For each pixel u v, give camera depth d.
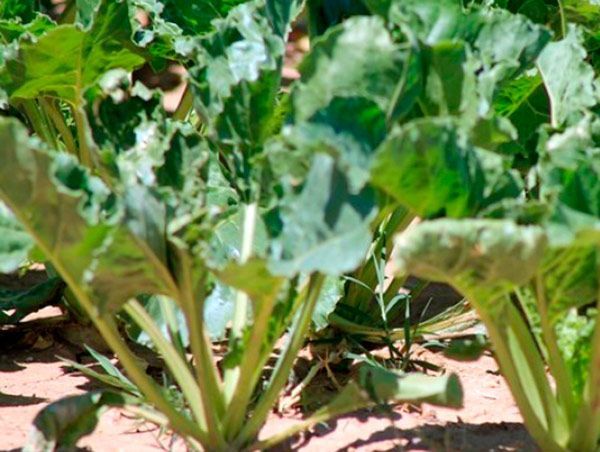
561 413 3.33
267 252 3.03
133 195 3.00
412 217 4.32
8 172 2.89
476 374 4.32
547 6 5.17
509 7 5.30
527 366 3.38
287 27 3.97
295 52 9.06
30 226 2.98
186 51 3.77
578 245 2.99
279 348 4.37
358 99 3.05
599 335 3.11
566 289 3.16
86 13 4.91
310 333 4.36
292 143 3.00
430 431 3.68
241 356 3.35
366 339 4.43
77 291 3.11
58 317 4.54
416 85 3.26
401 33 3.48
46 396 4.02
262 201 3.45
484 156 3.11
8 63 4.30
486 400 4.05
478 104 3.31
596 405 3.20
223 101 3.60
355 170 2.93
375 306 4.52
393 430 3.67
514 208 2.97
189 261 3.03
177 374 3.38
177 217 3.27
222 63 3.74
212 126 3.60
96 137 3.55
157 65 4.86
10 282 5.28
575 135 3.36
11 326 4.56
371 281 4.45
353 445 3.56
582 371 3.39
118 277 3.03
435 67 3.34
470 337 4.52
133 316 3.37
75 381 4.18
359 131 3.04
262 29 3.78
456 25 3.69
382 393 3.13
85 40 4.31
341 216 2.90
